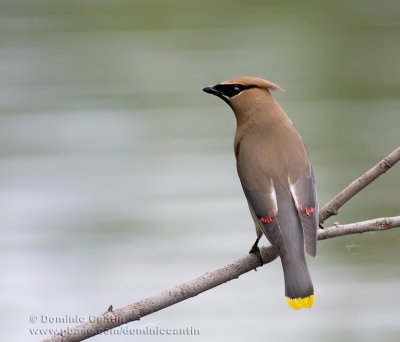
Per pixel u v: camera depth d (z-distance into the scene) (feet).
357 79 60.80
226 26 69.26
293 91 59.31
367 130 54.13
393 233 43.04
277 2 72.13
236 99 29.66
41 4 72.18
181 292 25.38
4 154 53.06
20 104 58.54
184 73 61.52
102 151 53.16
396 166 49.37
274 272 41.98
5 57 64.75
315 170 49.93
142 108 57.47
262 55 63.57
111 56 64.39
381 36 65.77
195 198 47.96
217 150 52.54
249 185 28.19
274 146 28.73
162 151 53.06
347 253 42.93
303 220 27.07
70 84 61.16
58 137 54.54
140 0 71.26
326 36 67.00
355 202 46.98
